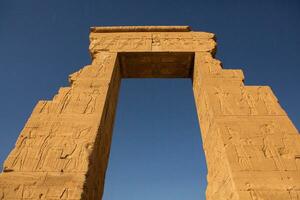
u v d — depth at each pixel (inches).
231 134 257.4
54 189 207.5
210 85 319.9
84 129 259.9
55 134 254.5
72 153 236.8
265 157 235.3
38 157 232.4
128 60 385.7
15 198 200.7
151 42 393.1
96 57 364.8
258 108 289.0
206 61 359.3
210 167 289.1
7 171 219.3
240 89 315.9
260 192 206.2
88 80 322.0
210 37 401.7
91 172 231.6
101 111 279.6
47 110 280.2
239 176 217.5
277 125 268.8
